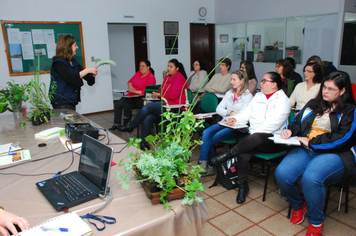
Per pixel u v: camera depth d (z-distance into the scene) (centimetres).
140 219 109
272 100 240
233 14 686
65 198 122
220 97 404
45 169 158
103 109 621
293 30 555
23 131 235
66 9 540
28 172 154
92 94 601
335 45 487
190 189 116
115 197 125
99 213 113
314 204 176
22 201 122
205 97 344
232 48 707
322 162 181
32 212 113
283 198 240
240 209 223
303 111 215
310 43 529
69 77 291
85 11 561
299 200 198
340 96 187
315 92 286
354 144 183
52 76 300
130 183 138
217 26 740
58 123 260
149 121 341
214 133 280
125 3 605
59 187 132
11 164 165
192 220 122
